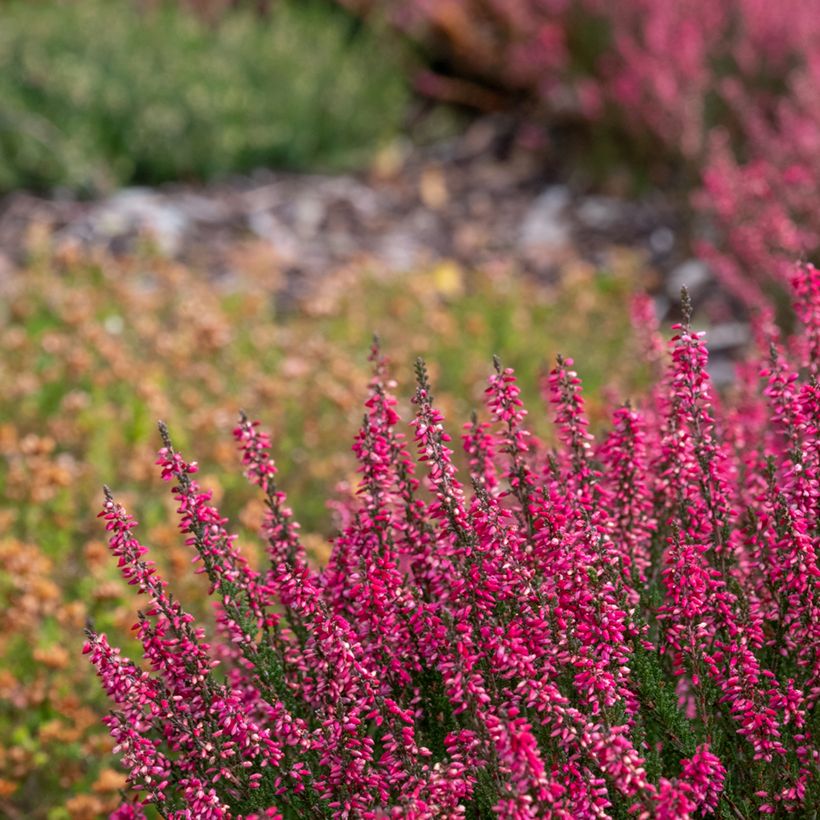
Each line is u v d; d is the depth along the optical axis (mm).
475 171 11781
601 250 10086
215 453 6559
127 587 5551
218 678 4652
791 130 8758
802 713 3307
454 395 7488
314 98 11984
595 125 11008
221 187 11203
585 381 7605
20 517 6242
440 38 12891
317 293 9328
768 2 10258
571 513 3367
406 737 3174
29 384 7074
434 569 3557
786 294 7332
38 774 4941
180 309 8156
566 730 3057
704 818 3492
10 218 10211
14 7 12695
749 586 3631
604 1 11078
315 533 6305
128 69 11375
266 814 3119
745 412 4812
